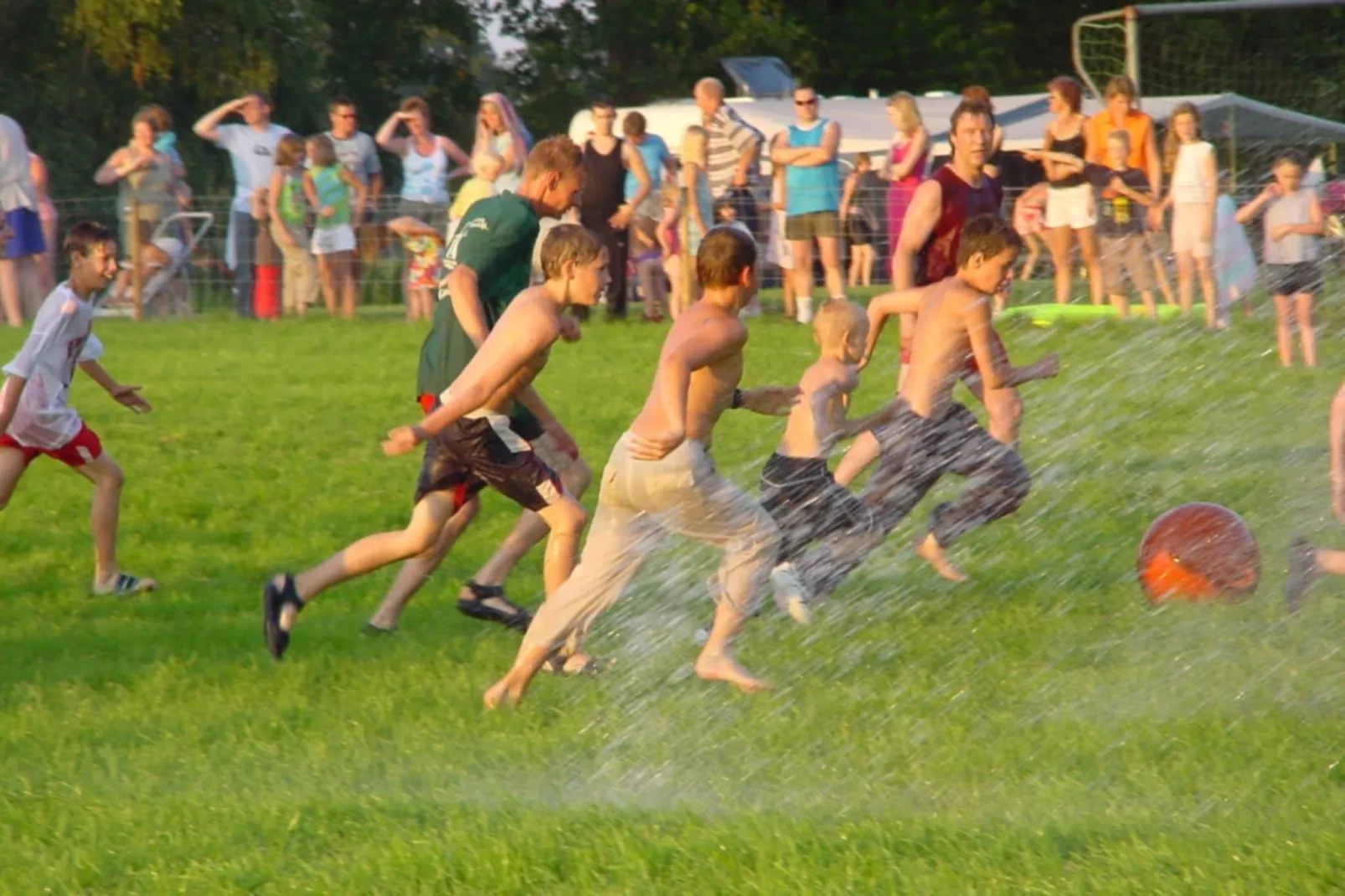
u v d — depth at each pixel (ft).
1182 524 47.73
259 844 31.04
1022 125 164.14
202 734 37.76
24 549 57.67
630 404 84.17
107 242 50.08
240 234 125.18
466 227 44.09
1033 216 120.06
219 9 225.15
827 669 42.06
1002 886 27.76
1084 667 41.68
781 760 35.32
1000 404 51.52
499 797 33.32
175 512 63.26
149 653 44.96
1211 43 198.39
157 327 119.44
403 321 121.90
